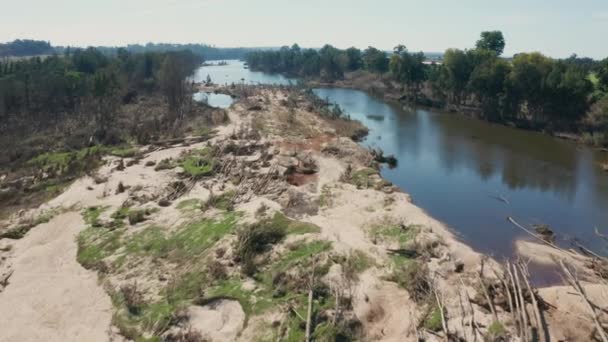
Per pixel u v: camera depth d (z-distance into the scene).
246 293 22.48
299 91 105.38
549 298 22.83
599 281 25.61
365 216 33.91
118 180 40.97
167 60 84.06
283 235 27.64
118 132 59.00
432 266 25.88
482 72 78.00
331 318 20.50
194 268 25.23
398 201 37.72
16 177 42.44
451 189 42.91
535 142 61.69
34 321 21.84
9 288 24.73
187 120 67.88
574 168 49.22
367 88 126.62
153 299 22.97
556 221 35.25
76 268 26.91
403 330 20.30
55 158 47.56
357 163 48.69
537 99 70.56
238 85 119.44
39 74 75.00
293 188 39.81
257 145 53.22
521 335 18.89
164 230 30.48
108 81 70.94
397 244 28.77
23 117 65.12
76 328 21.22
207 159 46.28
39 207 35.78
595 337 19.58
